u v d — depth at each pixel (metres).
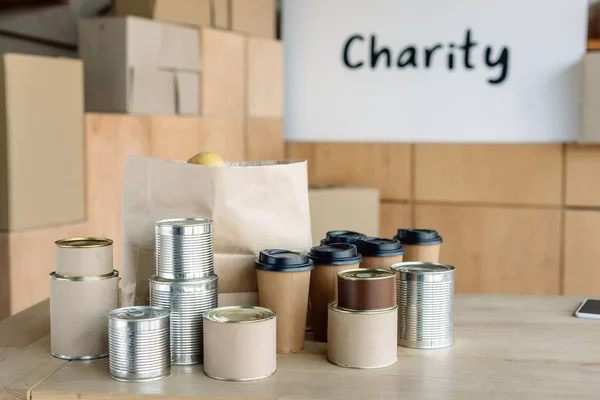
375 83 3.62
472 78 3.50
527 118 3.44
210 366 1.01
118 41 2.68
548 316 1.35
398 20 3.57
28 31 3.42
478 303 1.45
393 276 1.07
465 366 1.06
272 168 1.17
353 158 3.66
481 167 3.49
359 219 3.30
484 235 3.51
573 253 3.39
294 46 3.72
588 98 3.23
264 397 0.94
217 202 1.15
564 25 3.36
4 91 2.23
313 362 1.08
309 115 3.72
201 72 3.03
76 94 2.46
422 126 3.58
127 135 2.64
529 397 0.93
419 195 3.59
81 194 2.51
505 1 3.42
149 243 1.20
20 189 2.27
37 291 2.35
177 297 1.06
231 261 1.17
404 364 1.07
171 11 2.89
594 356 1.10
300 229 1.20
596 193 3.34
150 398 0.95
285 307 1.11
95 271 1.11
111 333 1.01
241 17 3.30
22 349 1.17
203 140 3.03
